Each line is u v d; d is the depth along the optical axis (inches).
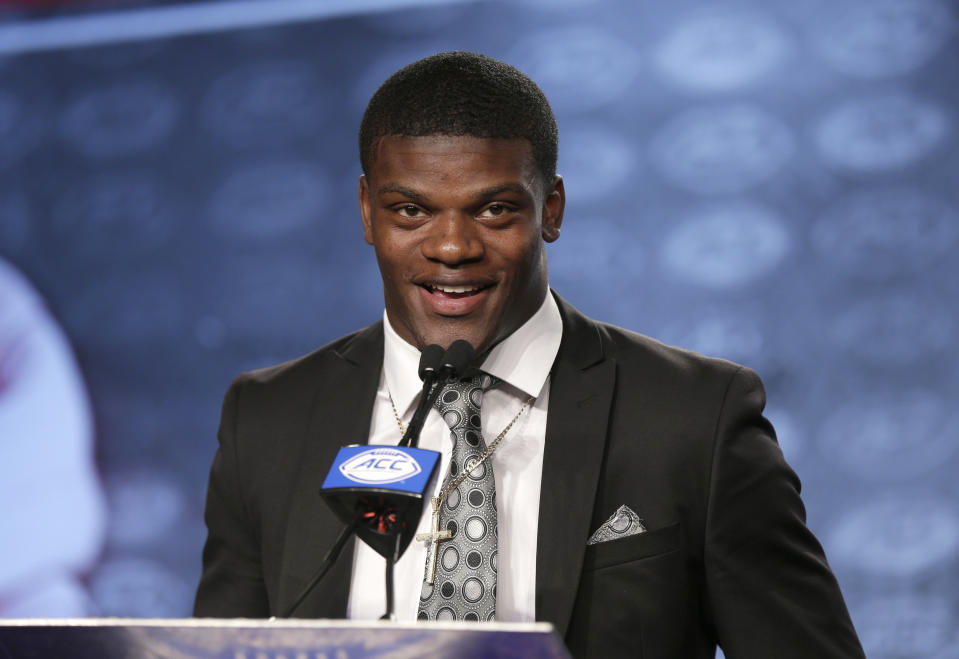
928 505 458.9
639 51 507.5
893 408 466.0
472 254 171.6
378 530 140.8
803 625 176.7
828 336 474.9
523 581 177.8
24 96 584.7
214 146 562.3
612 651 174.1
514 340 192.2
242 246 554.3
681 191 496.1
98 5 582.2
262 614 199.5
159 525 549.0
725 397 187.8
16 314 573.0
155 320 559.8
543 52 519.8
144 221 565.9
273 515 195.5
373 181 179.9
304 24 557.0
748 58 494.0
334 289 541.0
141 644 111.7
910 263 469.4
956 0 474.0
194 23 570.6
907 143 474.0
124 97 575.5
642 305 495.8
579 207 506.9
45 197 577.6
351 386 201.6
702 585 185.0
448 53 183.9
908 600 456.8
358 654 107.7
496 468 186.5
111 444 558.3
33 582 553.9
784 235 483.2
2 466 563.5
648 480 182.4
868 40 481.4
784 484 186.7
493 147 171.3
